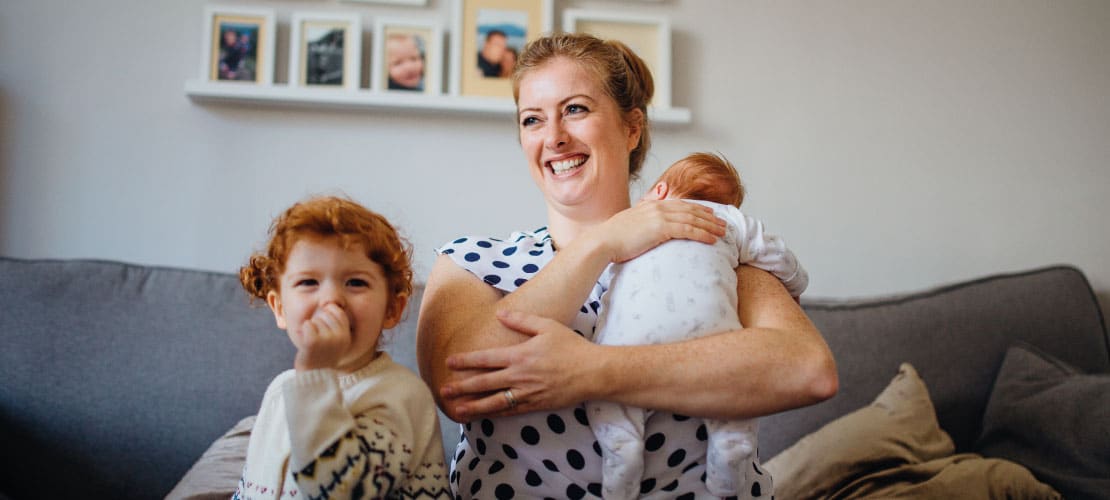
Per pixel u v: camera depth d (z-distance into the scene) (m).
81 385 1.82
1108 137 2.59
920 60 2.55
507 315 1.06
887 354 2.04
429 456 1.02
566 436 1.07
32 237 2.18
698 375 1.00
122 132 2.23
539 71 1.33
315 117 2.29
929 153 2.53
